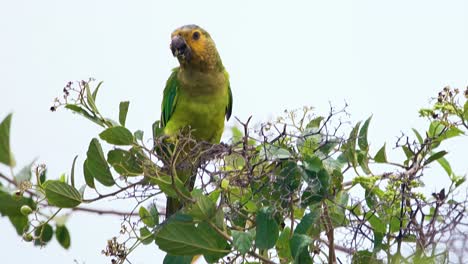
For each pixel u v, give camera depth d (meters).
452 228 6.96
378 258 7.47
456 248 6.88
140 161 8.08
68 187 7.94
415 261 7.09
